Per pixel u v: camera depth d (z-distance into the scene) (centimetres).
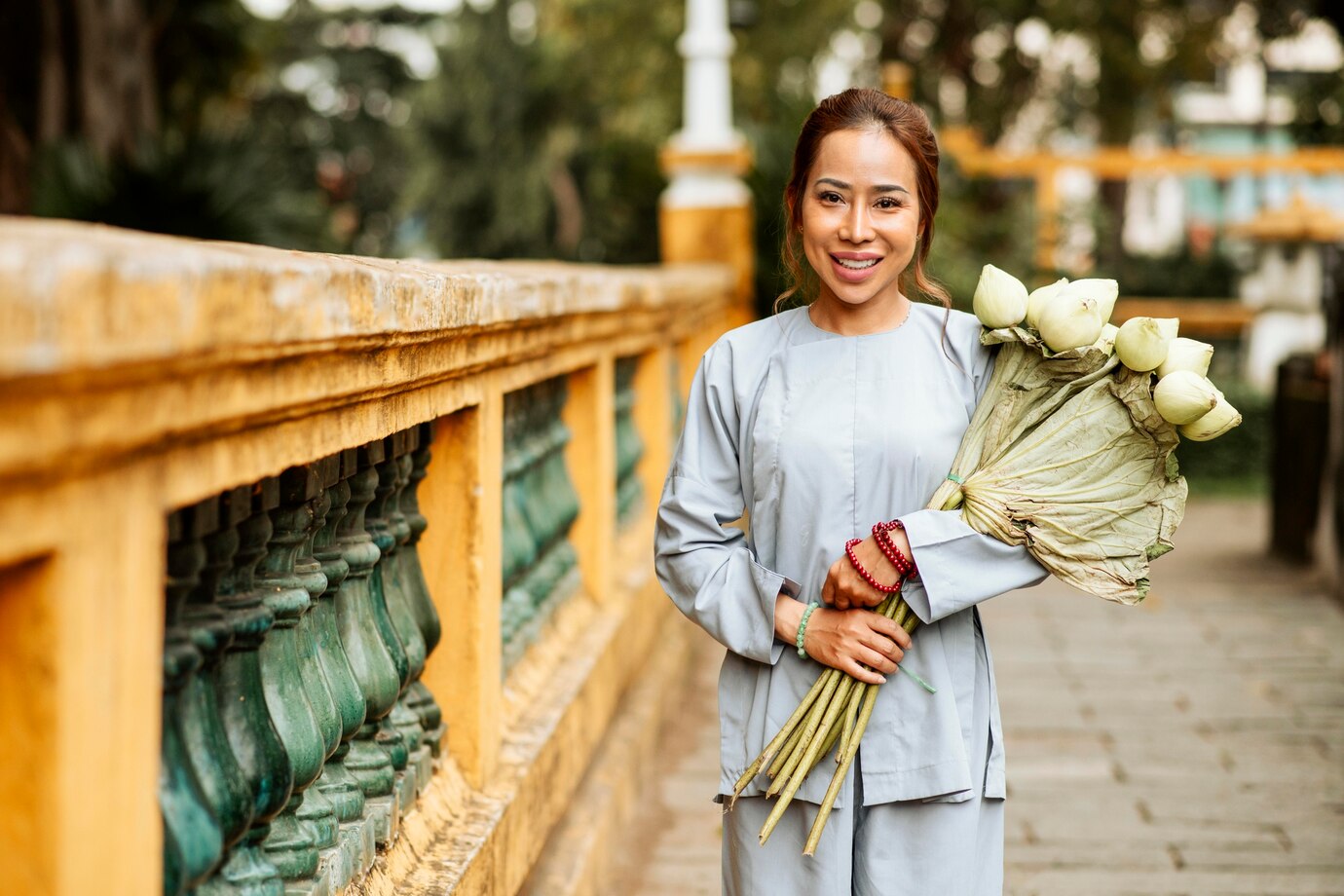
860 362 214
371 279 165
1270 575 836
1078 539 205
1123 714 540
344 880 198
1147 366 202
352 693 206
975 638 219
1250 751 493
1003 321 209
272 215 841
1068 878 379
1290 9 1828
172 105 1445
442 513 262
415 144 2845
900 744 211
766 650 212
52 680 113
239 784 160
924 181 213
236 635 164
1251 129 2664
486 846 244
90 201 807
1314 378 842
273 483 171
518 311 262
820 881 214
